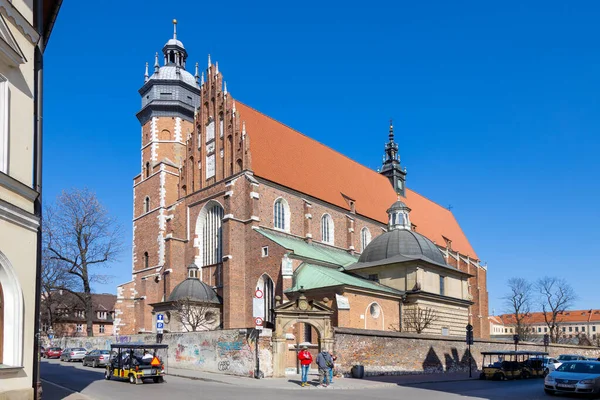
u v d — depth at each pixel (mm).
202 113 69438
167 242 67375
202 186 67250
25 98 21766
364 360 43250
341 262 65688
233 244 60125
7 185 20266
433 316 59969
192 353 45906
